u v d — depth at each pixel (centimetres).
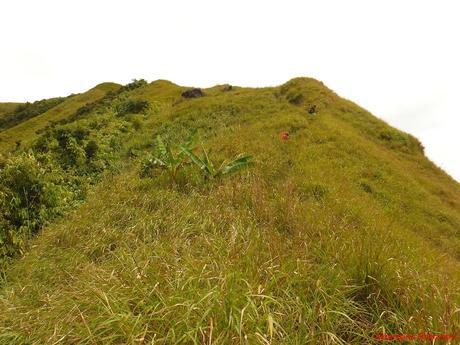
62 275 605
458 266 784
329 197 1092
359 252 488
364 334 386
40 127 6744
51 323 399
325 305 409
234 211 797
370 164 1691
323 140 1820
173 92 4241
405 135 2384
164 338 330
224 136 1839
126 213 875
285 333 359
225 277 397
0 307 504
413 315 388
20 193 993
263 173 1202
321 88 2919
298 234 619
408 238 966
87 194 1266
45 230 929
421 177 1938
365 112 2642
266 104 2656
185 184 1105
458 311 377
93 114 4247
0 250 818
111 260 602
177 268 466
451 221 1432
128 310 378
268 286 416
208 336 339
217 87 4062
